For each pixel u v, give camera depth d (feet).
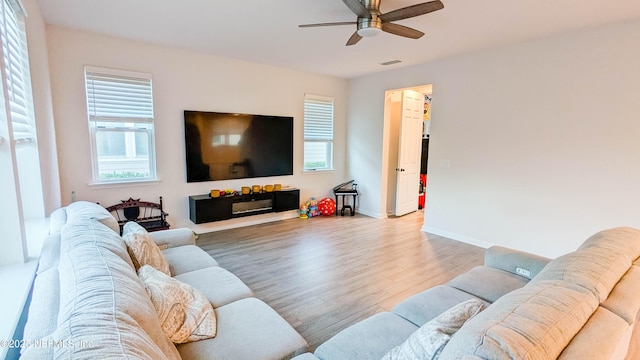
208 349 4.58
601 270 4.15
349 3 7.73
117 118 12.31
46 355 2.54
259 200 16.25
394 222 17.48
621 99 9.93
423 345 3.33
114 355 2.39
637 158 9.78
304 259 11.88
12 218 5.24
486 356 2.63
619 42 9.86
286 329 5.11
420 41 11.85
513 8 8.82
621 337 3.33
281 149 17.08
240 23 10.30
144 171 13.28
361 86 18.75
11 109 6.06
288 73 16.87
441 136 14.80
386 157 18.16
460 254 12.60
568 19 9.61
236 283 6.73
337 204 19.72
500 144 12.80
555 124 11.31
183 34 11.45
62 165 11.33
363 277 10.43
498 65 12.60
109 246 4.93
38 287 4.08
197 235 14.53
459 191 14.29
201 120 14.19
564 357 2.78
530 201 12.14
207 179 14.71
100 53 11.66
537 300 3.35
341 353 4.59
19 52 7.18
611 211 10.33
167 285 4.96
